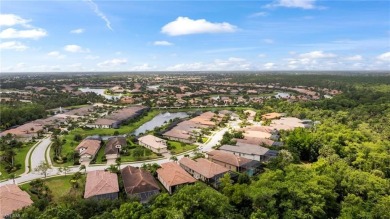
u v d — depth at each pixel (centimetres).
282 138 15375
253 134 15962
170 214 6141
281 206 7175
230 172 10181
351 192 8038
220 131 18062
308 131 14575
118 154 12975
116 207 7450
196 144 14962
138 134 17538
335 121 17950
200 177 10250
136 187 8619
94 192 8275
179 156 12900
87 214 7175
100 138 15538
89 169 11069
